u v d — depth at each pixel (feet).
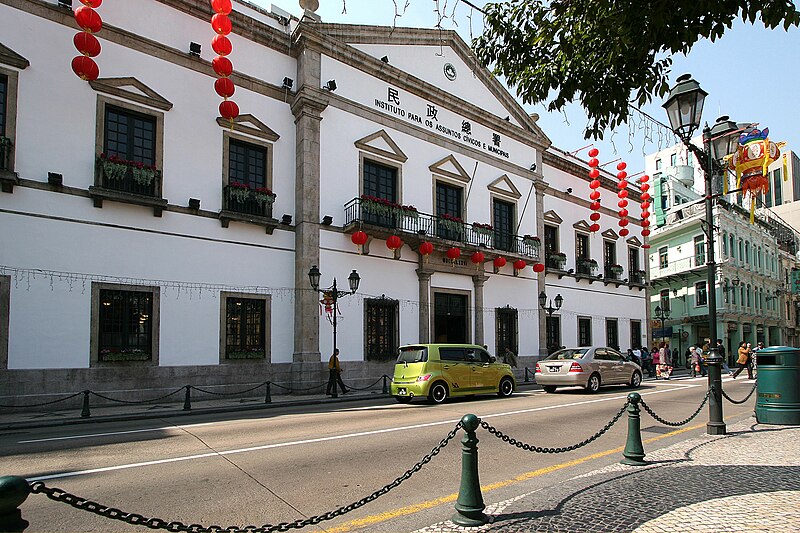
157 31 54.34
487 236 79.05
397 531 15.61
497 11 18.60
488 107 85.92
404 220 68.85
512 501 17.56
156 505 18.07
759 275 157.28
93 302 47.55
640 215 120.47
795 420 32.17
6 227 43.86
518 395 55.16
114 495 19.17
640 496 17.51
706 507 16.08
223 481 21.02
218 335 54.80
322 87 64.59
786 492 17.61
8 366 43.01
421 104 75.77
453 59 81.15
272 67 62.75
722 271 136.56
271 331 58.54
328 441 29.04
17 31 45.93
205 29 57.93
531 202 90.99
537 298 88.74
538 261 86.17
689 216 144.46
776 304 169.07
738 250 147.43
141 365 49.65
